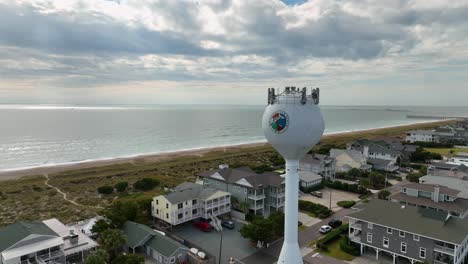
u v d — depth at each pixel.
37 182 67.75
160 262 33.06
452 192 41.22
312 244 37.66
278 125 22.12
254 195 46.88
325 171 70.62
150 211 45.12
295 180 23.94
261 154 106.12
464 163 73.88
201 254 33.16
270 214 43.41
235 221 45.66
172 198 42.34
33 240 30.25
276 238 39.19
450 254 29.27
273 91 23.42
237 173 52.16
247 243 38.06
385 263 33.12
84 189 62.62
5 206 51.84
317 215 47.34
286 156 23.66
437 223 31.92
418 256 31.16
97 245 32.56
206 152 114.69
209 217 43.41
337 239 38.81
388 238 33.16
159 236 35.62
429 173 60.94
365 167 74.88
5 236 30.78
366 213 35.84
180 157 103.19
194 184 51.31
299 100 22.30
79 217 47.03
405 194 44.16
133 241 34.91
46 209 50.56
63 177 72.62
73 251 31.22
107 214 39.94
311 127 21.83
